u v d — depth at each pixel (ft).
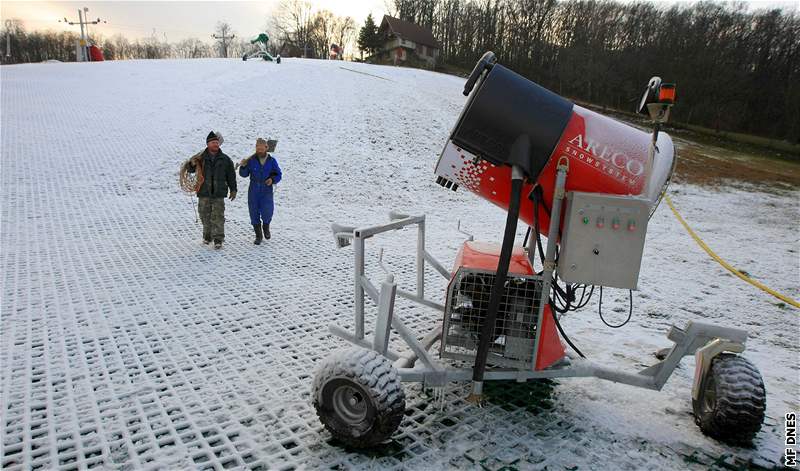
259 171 21.56
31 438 8.29
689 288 20.17
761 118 140.15
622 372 9.39
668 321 16.25
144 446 8.18
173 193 30.58
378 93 65.16
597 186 8.52
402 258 21.42
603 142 8.37
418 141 48.47
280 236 23.91
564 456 8.48
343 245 10.64
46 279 16.22
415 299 13.26
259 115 49.49
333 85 67.05
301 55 265.34
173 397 9.73
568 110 8.46
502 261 8.24
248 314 14.20
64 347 11.59
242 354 11.73
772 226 37.14
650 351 13.39
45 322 12.94
